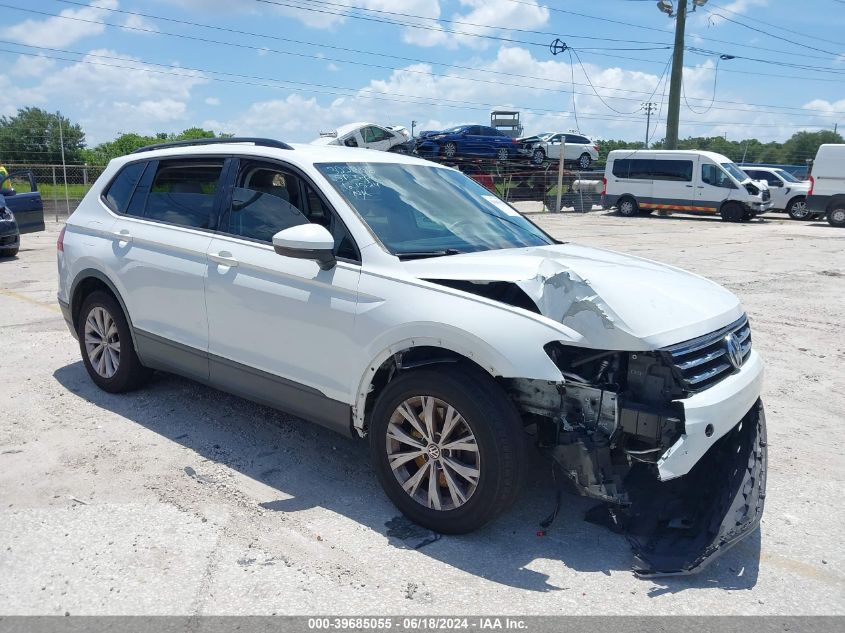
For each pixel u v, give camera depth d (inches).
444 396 128.3
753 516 125.2
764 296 389.4
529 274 131.6
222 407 201.3
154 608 111.4
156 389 215.2
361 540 132.7
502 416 124.3
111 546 128.9
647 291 132.3
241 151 174.7
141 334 190.9
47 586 116.8
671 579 121.7
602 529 137.5
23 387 216.8
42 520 137.7
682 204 1042.7
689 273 161.9
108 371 207.3
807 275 467.8
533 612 111.8
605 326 121.6
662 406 122.6
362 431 146.6
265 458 168.7
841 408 213.8
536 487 154.6
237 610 111.1
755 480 132.2
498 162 1151.6
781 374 246.7
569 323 124.1
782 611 113.7
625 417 122.0
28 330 288.5
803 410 211.8
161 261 180.9
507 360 121.7
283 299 153.0
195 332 174.7
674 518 133.4
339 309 143.5
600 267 144.5
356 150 180.1
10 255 523.2
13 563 123.3
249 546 129.6
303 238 137.9
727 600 116.3
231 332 165.3
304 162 160.7
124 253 191.5
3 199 505.7
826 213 912.3
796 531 140.6
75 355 252.4
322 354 147.5
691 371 125.4
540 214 1151.6
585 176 1256.8
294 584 118.1
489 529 137.2
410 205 162.7
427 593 116.3
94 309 206.2
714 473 139.7
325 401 149.4
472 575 121.7
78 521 137.6
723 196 1001.5
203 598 114.0
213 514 141.3
